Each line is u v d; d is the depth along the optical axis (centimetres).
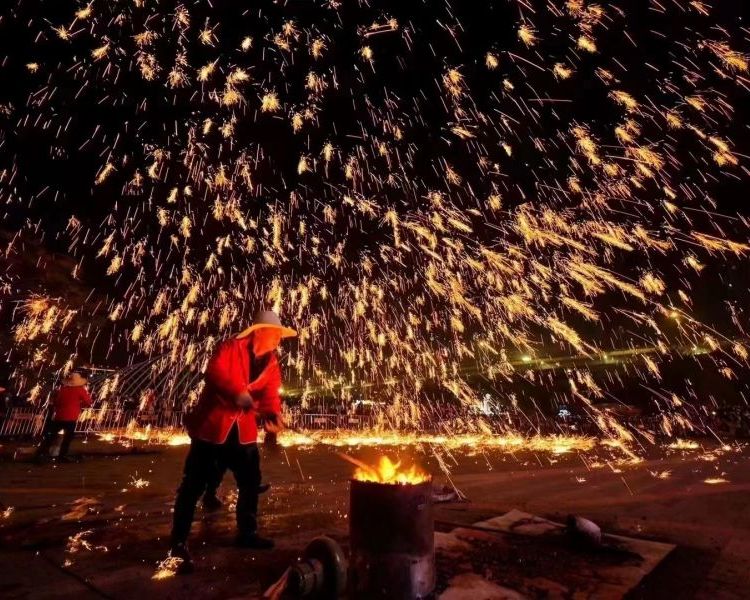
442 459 877
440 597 209
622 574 246
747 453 998
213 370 292
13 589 229
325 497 484
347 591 206
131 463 751
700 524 369
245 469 303
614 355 2102
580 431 1762
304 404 1814
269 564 264
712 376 1886
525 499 479
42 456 750
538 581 235
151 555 279
